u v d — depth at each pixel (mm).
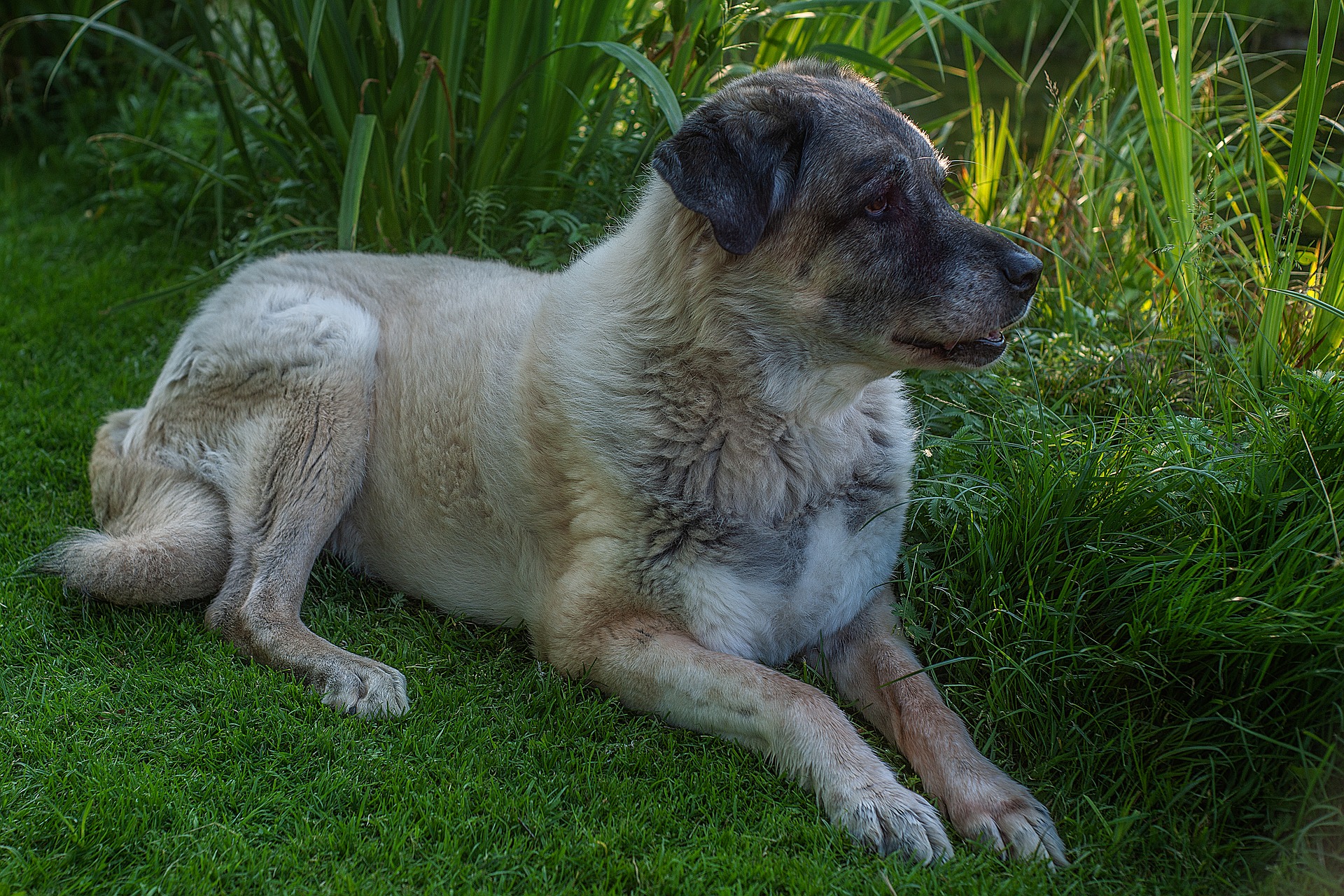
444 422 3285
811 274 2764
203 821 2475
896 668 2928
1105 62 5160
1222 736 2586
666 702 2812
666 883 2332
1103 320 4270
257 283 3666
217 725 2787
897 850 2461
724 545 2869
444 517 3307
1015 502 3094
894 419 3170
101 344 4875
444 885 2320
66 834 2400
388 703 2893
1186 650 2645
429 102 4469
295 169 5184
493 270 3768
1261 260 3871
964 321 2764
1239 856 2418
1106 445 3166
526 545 3174
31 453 4012
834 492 2979
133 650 3098
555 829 2473
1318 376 3152
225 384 3438
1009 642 2930
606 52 3943
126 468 3564
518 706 2918
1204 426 3229
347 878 2297
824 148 2748
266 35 6488
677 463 2854
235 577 3266
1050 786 2680
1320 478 2658
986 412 3756
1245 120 4680
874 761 2602
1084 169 4988
